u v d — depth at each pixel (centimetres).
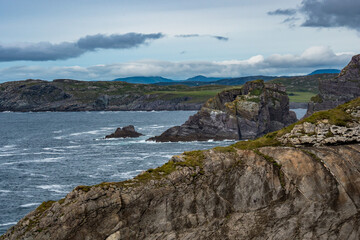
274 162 3098
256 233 2975
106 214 2711
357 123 3422
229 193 3023
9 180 8144
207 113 14962
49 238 2642
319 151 3138
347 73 14775
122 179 8144
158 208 2841
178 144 13375
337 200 2950
